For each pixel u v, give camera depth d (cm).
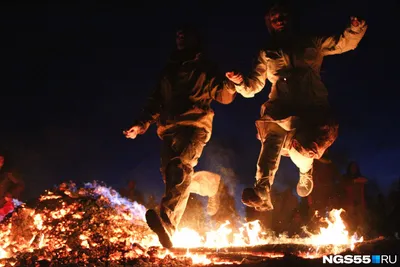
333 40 827
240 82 802
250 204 802
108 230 770
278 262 653
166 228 773
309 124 800
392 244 707
